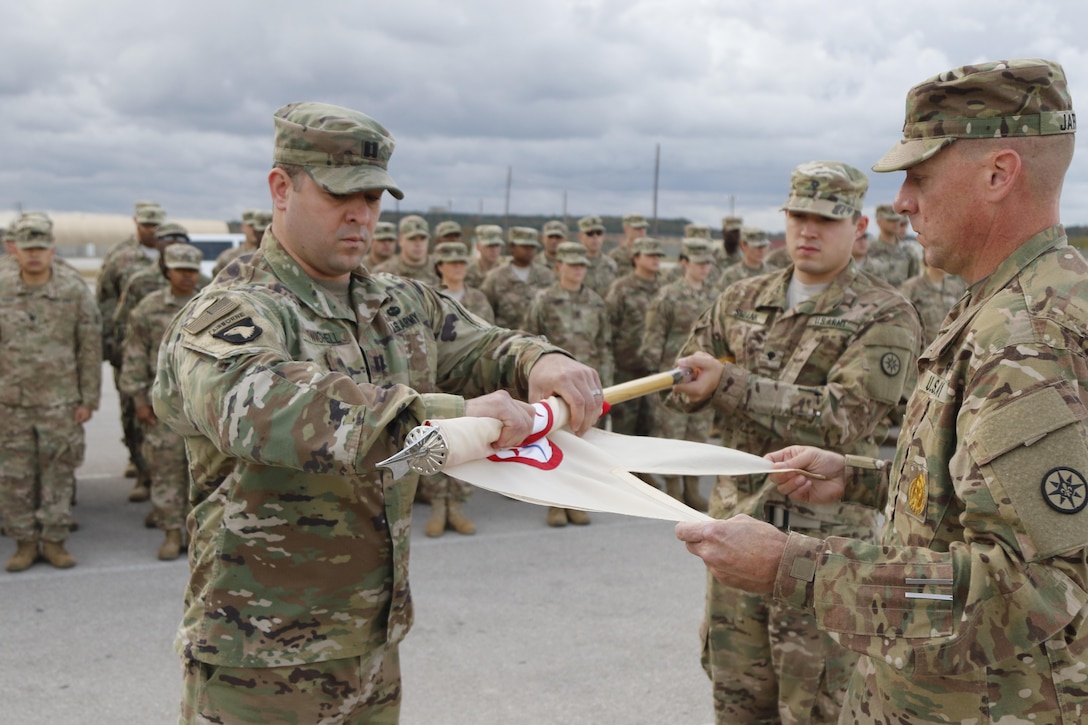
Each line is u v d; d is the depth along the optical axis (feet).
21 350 18.57
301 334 6.82
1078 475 4.91
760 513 10.03
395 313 7.72
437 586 17.76
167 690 13.30
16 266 19.33
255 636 6.71
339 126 6.77
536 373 7.51
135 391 19.36
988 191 5.64
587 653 14.60
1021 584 4.96
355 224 6.95
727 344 11.36
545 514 23.44
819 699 9.51
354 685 6.99
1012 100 5.52
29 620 15.93
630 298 28.78
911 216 6.08
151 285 24.94
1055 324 5.19
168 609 16.56
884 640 5.14
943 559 5.15
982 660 5.02
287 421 5.54
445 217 81.05
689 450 7.63
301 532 6.72
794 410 9.77
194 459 6.98
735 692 9.98
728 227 37.55
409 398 5.56
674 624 15.87
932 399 5.85
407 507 7.23
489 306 25.57
